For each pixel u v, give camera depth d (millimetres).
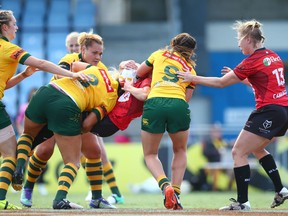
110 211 23078
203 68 77125
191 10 81188
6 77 24281
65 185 24062
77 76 24031
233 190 53312
